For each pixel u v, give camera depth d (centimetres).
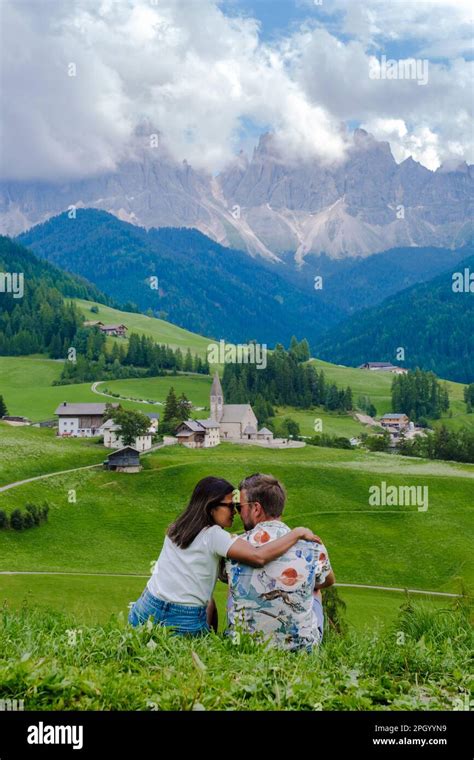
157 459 14262
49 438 15700
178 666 858
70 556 9950
